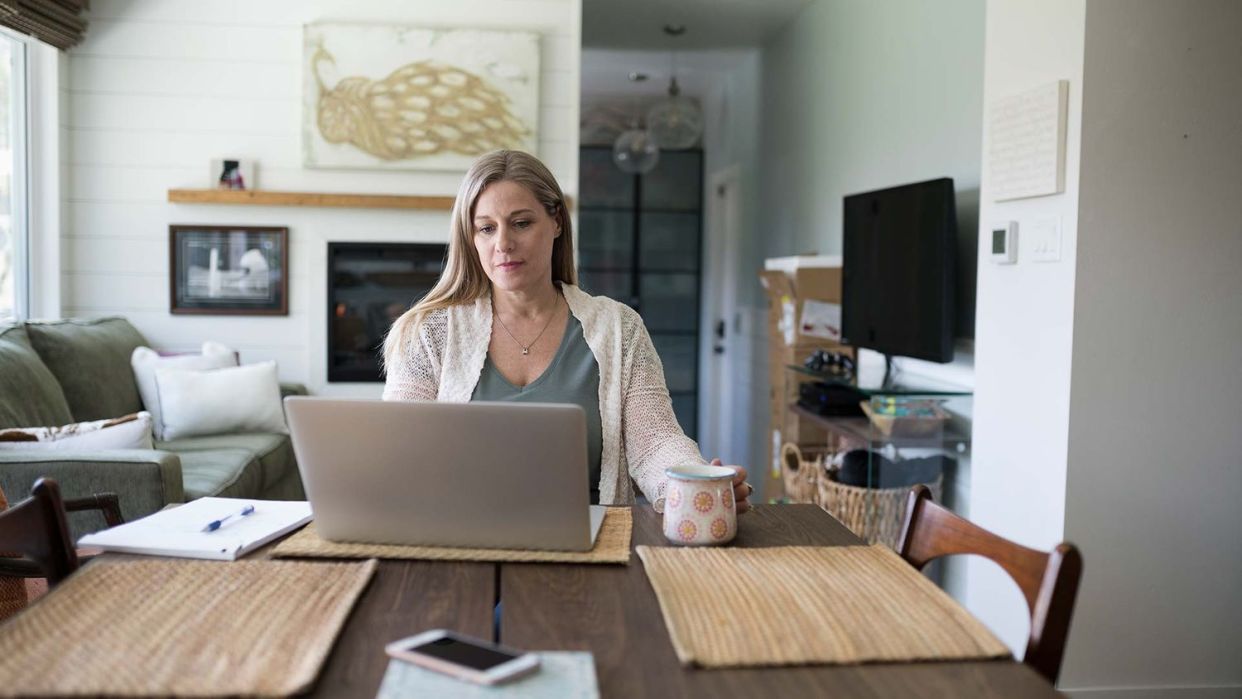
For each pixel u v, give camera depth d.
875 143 4.61
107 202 4.83
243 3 4.86
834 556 1.48
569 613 1.25
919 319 3.65
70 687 1.01
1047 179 2.71
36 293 4.64
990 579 3.00
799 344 4.70
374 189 4.95
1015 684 1.06
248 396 4.43
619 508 1.76
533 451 1.41
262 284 4.92
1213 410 2.70
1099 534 2.68
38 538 1.41
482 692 1.01
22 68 4.53
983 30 3.57
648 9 5.74
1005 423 2.94
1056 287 2.71
